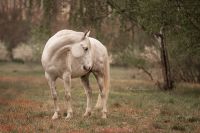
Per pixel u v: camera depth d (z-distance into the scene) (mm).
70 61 28281
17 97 42281
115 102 38594
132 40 57156
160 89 53781
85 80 30531
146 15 42375
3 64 115938
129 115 31375
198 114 32094
